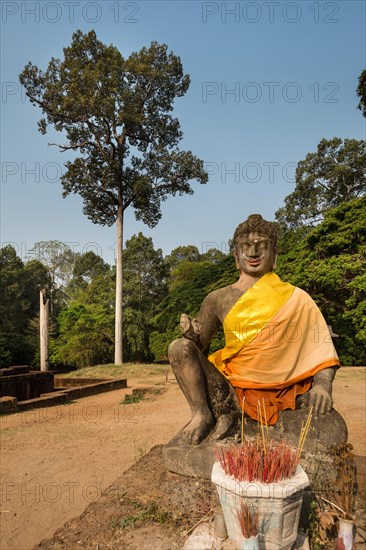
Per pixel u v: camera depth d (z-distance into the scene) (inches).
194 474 159.0
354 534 115.1
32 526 202.8
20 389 583.8
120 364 956.0
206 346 188.9
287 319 169.2
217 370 183.6
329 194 1290.6
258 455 110.7
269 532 104.9
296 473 112.0
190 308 1009.5
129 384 746.2
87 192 1018.7
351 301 676.1
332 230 774.5
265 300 171.5
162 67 973.8
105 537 133.2
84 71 888.3
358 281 659.4
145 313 1266.0
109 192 1019.3
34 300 1531.7
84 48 922.1
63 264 1697.8
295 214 1307.8
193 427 167.9
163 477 164.2
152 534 132.7
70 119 954.7
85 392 623.2
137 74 941.8
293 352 170.4
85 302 1323.8
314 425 157.9
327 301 755.4
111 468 281.1
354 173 1273.4
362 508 135.9
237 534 108.1
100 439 353.7
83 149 1019.3
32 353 1231.5
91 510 150.5
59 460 299.3
